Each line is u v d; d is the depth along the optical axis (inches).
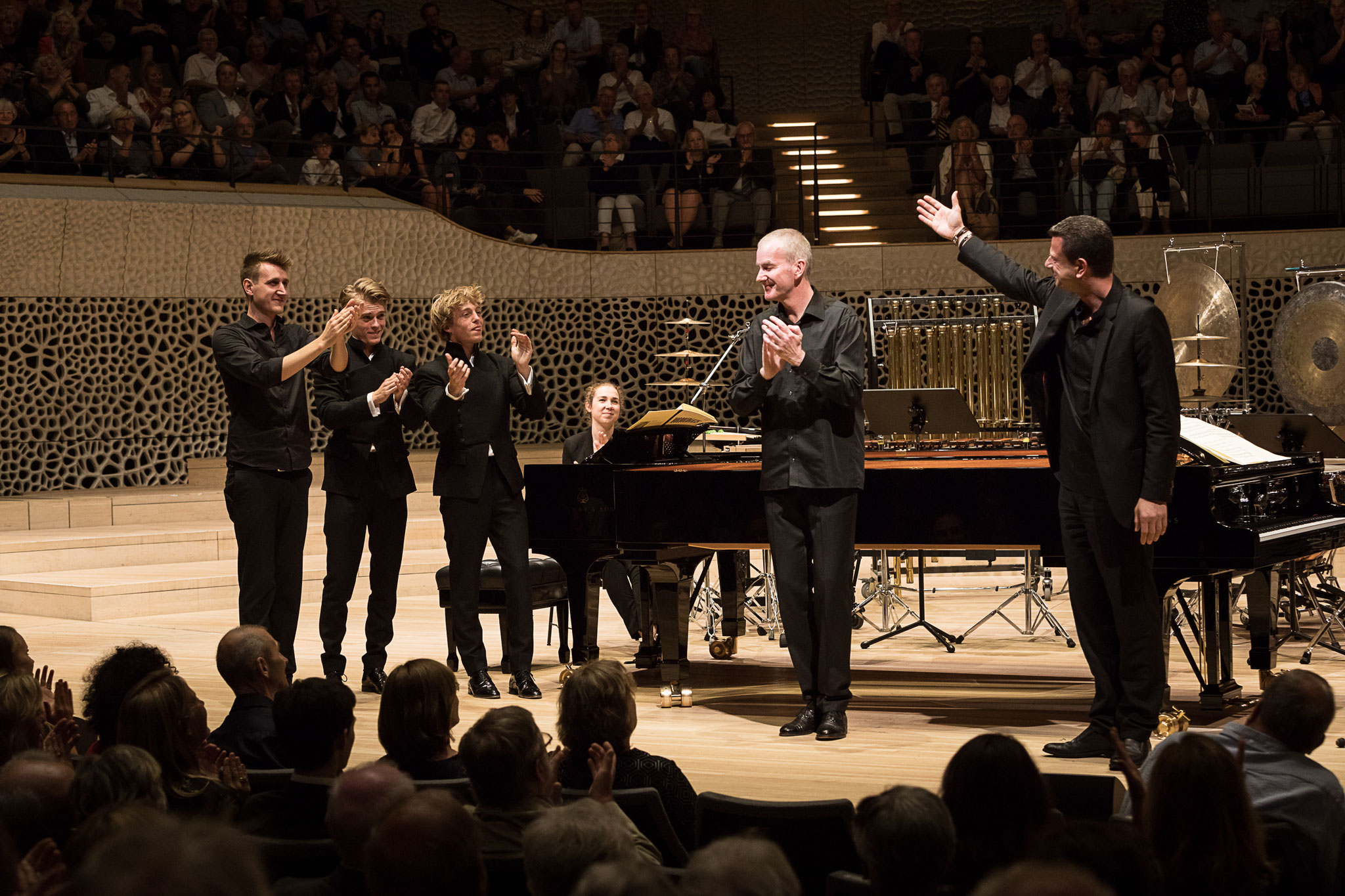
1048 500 185.2
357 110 475.5
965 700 212.7
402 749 120.2
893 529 192.7
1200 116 480.4
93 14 458.9
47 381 398.3
